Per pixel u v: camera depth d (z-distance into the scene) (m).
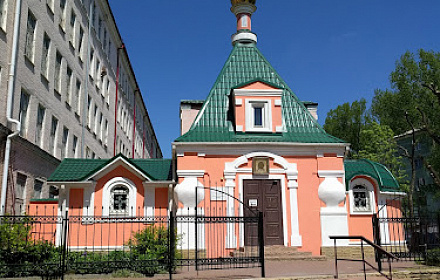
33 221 12.63
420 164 48.00
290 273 12.41
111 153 36.84
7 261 12.32
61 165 17.97
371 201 18.16
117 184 17.08
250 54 21.09
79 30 27.59
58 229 16.56
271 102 18.53
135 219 16.77
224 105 19.06
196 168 17.11
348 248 17.09
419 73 38.06
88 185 16.81
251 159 17.52
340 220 17.16
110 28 36.38
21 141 17.73
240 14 22.31
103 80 34.41
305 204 17.34
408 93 37.84
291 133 18.38
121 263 12.78
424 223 15.27
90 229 16.59
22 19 18.66
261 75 20.30
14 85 17.62
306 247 16.92
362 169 18.84
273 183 17.45
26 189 18.53
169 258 11.88
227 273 12.55
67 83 25.41
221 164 17.34
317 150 17.81
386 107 39.69
